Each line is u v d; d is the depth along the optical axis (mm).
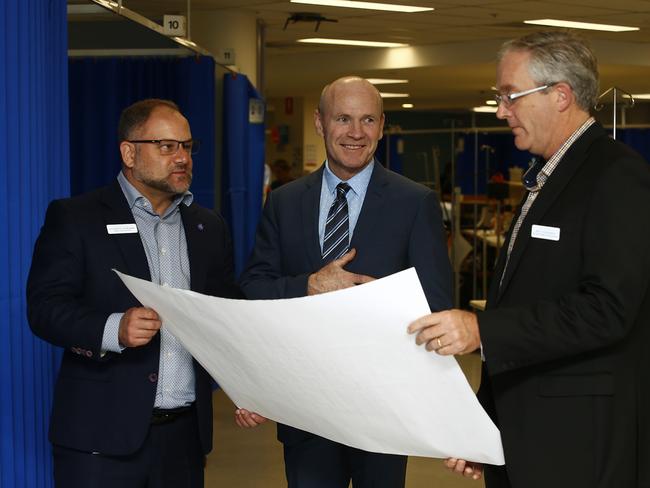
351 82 2701
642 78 12344
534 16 8852
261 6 8281
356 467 2822
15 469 2881
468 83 13484
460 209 11336
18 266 2873
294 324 1917
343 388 2025
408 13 8688
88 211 2555
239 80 7215
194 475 2689
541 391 2117
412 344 1894
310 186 2859
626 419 2096
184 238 2719
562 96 2119
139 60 6496
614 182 2018
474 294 11000
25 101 2873
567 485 2078
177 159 2588
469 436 2055
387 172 2811
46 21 3076
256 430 6082
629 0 7914
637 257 1976
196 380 2639
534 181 2270
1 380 2812
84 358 2525
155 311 2266
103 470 2496
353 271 2699
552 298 2092
